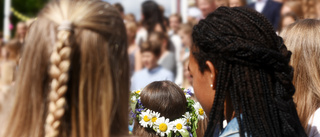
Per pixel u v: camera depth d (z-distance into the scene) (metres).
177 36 5.48
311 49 2.03
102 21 1.24
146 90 2.33
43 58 1.21
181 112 2.29
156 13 5.91
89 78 1.20
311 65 2.03
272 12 4.41
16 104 1.23
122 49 1.31
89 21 1.22
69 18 1.22
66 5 1.26
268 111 1.45
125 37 1.33
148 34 5.44
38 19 1.27
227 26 1.47
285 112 1.48
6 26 9.48
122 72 1.30
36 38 1.23
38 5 15.52
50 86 1.19
